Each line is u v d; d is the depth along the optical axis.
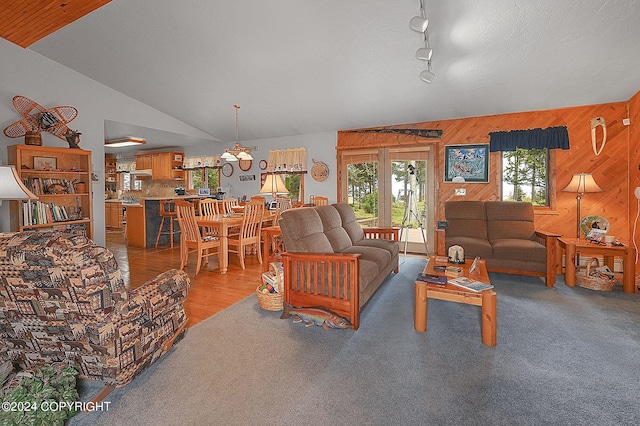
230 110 5.45
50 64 4.30
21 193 2.45
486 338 2.23
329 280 2.58
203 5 3.06
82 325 1.47
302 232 2.86
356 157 5.79
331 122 5.57
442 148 5.09
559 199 4.39
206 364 1.99
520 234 4.04
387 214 5.58
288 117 5.53
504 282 3.66
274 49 3.64
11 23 3.31
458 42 3.23
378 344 2.25
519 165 4.69
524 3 2.69
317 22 3.16
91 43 3.86
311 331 2.46
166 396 1.69
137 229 6.06
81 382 1.84
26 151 3.98
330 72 4.04
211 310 2.88
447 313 2.83
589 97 4.04
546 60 3.40
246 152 5.32
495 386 1.76
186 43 3.67
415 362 2.01
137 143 7.27
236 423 1.49
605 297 3.15
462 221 4.32
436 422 1.49
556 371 1.90
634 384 1.77
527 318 2.67
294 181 6.52
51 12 3.10
